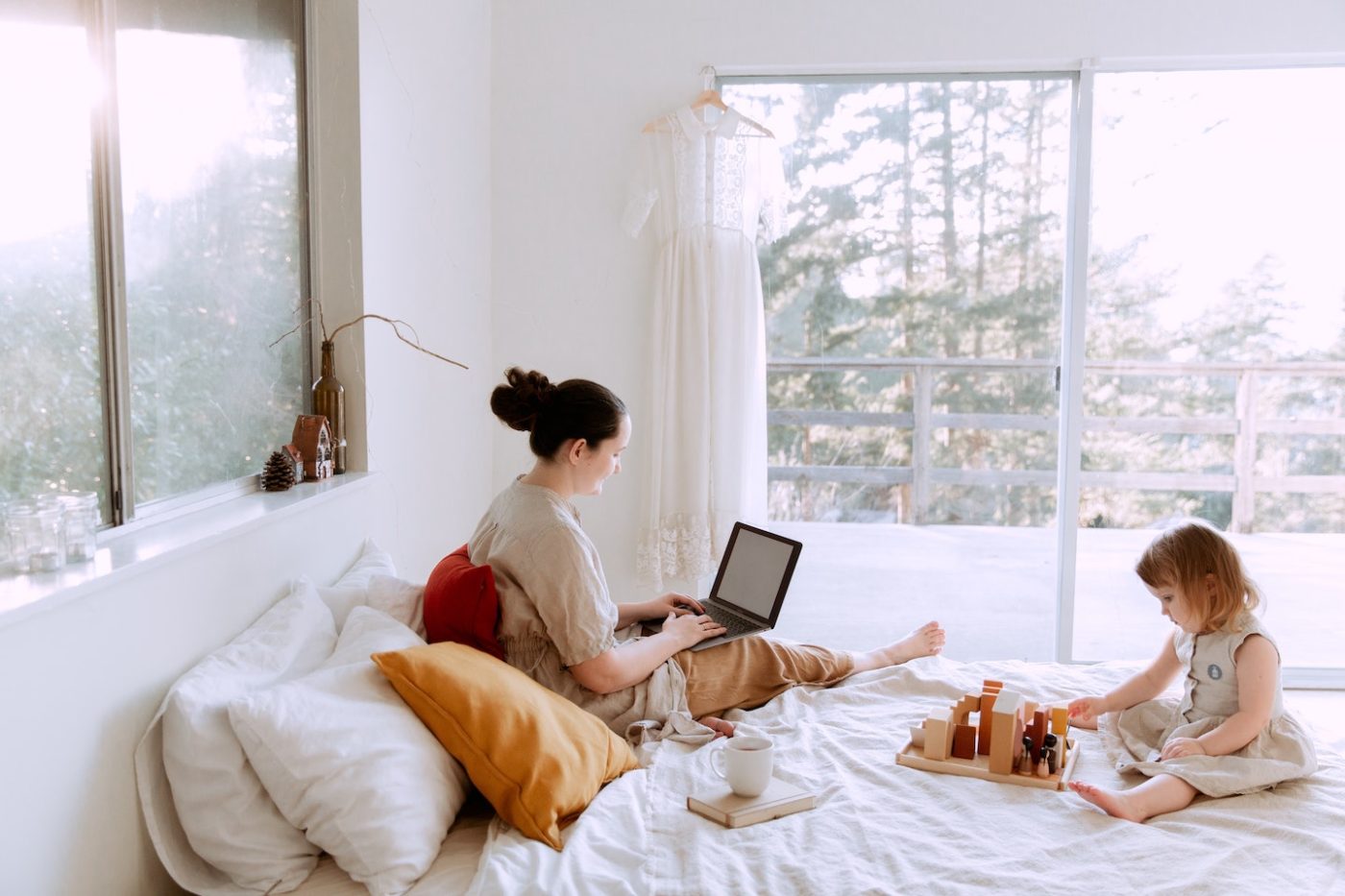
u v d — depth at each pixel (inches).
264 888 59.9
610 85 136.3
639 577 136.9
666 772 73.0
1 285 58.7
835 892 57.1
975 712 83.9
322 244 97.2
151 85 72.7
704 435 133.6
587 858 60.3
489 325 138.9
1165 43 131.3
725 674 88.3
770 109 138.8
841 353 141.8
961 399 140.9
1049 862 61.0
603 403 81.1
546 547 78.4
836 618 144.4
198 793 60.0
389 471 104.3
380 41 100.3
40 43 61.1
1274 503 139.5
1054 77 136.0
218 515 75.5
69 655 55.3
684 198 132.3
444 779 64.7
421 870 59.4
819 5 133.6
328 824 59.8
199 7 78.6
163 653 64.1
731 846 62.4
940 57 133.0
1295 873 60.1
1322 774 75.0
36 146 61.0
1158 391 138.9
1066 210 137.5
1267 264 136.6
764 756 67.1
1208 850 62.7
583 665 78.9
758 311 135.0
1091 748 81.0
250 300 87.1
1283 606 140.5
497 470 141.0
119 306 68.4
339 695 65.1
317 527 87.0
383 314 102.3
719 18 134.6
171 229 75.6
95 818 57.6
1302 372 137.7
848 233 139.9
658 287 134.0
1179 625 79.7
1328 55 131.2
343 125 96.0
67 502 59.3
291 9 93.3
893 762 75.6
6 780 51.1
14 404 59.8
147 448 73.2
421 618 81.7
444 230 120.3
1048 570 141.8
